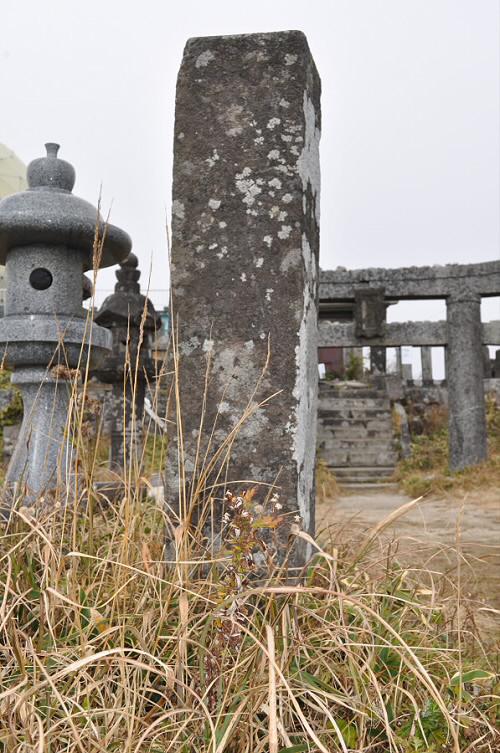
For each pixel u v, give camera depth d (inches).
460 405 414.3
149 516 109.2
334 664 69.1
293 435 89.0
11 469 145.6
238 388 90.9
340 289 432.8
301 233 91.4
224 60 94.7
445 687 69.6
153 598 73.2
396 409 558.6
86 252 164.4
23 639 69.6
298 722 63.8
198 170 94.0
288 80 93.2
